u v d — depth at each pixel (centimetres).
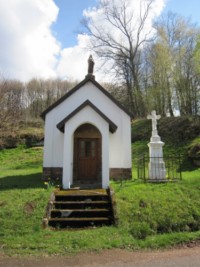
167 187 1166
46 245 749
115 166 1502
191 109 3142
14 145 3041
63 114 1559
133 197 1062
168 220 911
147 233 849
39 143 3117
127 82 3541
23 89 4628
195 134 2288
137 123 2909
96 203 1052
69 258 675
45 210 976
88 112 1340
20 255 695
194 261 638
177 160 1912
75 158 1502
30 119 3872
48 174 1488
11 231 843
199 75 2922
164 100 3422
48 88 4944
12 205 1010
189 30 3300
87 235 823
